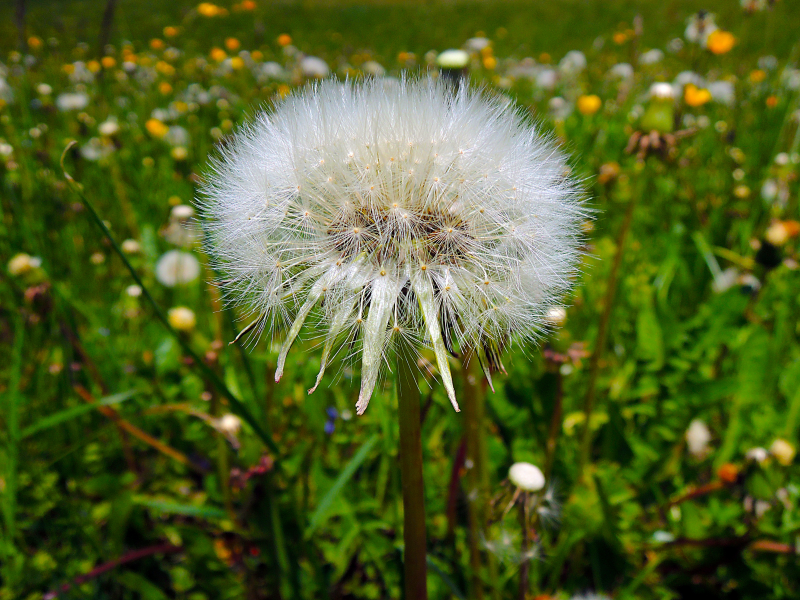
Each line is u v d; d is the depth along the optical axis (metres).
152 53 0.53
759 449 0.12
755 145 0.28
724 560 0.12
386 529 0.13
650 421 0.14
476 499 0.10
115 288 0.20
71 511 0.13
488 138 0.08
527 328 0.07
